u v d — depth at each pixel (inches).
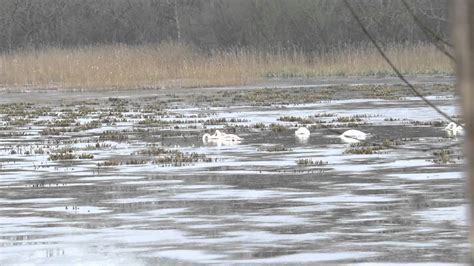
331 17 4569.4
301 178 1202.6
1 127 2146.9
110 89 3595.0
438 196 1008.2
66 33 5452.8
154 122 2217.0
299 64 4325.8
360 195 1032.8
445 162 1349.7
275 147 1627.7
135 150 1625.2
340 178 1193.4
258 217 891.4
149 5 5516.7
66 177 1264.8
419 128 1925.4
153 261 681.0
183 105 2780.5
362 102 2728.8
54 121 2295.8
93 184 1183.6
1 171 1343.5
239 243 752.3
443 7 4407.0
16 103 2984.7
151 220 886.4
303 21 4591.5
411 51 4234.7
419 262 659.4
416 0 4485.7
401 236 770.8
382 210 919.0
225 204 985.5
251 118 2284.7
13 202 1033.5
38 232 829.8
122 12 5506.9
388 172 1245.1
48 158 1509.6
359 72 4121.6
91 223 875.4
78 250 735.1
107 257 701.9
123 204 1000.9
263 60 4328.3
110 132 1987.0
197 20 4773.6
